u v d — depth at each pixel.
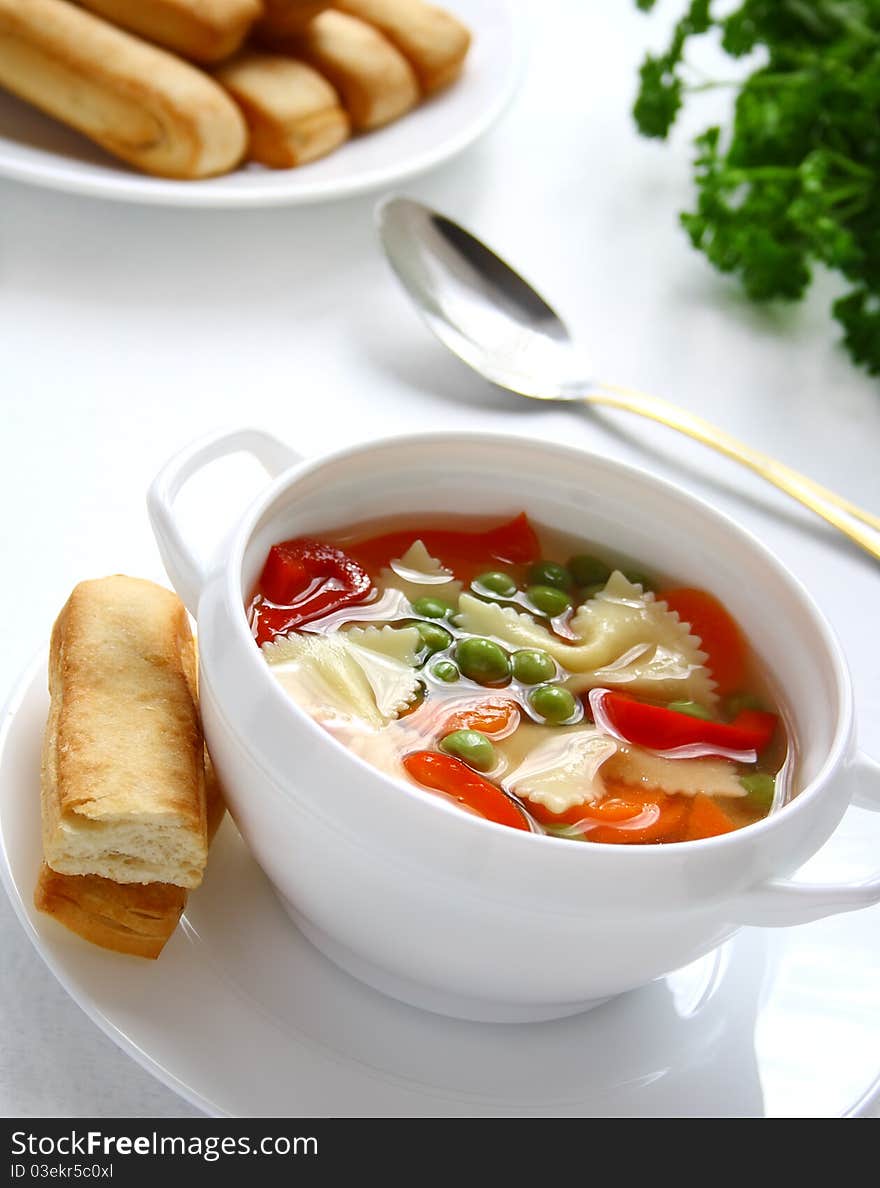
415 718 0.41
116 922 0.39
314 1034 0.39
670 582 0.45
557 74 0.78
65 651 0.41
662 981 0.41
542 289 0.63
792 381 0.62
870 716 0.49
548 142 0.72
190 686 0.41
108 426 0.55
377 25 0.65
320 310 0.61
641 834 0.40
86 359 0.57
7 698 0.44
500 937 0.38
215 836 0.42
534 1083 0.39
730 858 0.38
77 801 0.38
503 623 0.43
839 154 0.66
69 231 0.61
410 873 0.37
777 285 0.64
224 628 0.39
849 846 0.43
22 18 0.59
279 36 0.63
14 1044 0.40
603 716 0.42
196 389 0.57
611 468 0.44
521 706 0.42
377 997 0.40
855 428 0.61
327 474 0.42
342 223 0.64
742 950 0.42
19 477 0.52
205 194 0.58
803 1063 0.40
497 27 0.71
